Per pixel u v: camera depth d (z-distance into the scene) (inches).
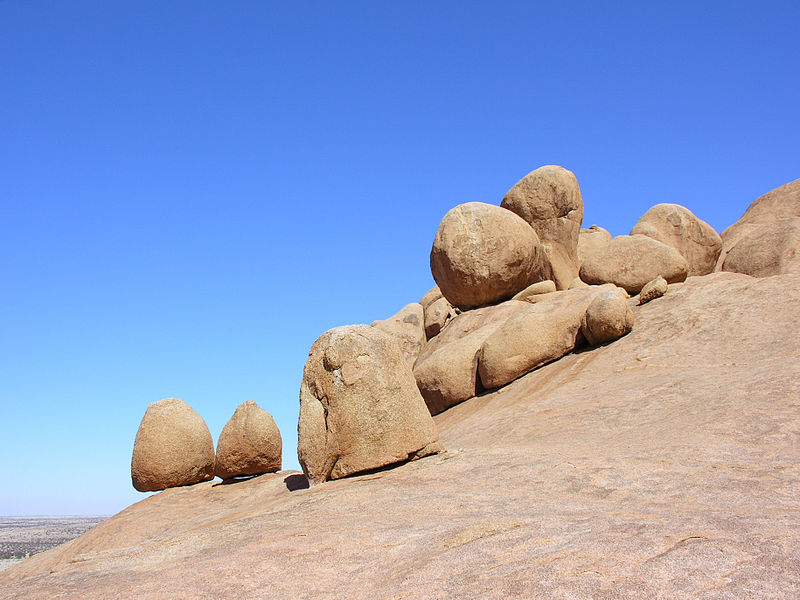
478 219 914.7
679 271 864.3
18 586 278.1
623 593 202.2
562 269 973.8
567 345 759.1
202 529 348.8
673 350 658.2
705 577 209.5
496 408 681.6
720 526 255.1
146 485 552.7
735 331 653.3
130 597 233.9
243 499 480.1
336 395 442.3
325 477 438.3
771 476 343.9
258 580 242.7
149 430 557.6
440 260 935.7
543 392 671.8
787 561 218.2
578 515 289.0
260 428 532.7
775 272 829.2
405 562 249.1
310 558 261.7
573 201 985.5
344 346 448.1
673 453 386.9
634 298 842.8
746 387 496.1
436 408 816.9
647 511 297.7
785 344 594.9
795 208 1123.9
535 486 354.9
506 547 249.0
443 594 215.8
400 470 422.9
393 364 453.1
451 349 818.8
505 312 866.8
